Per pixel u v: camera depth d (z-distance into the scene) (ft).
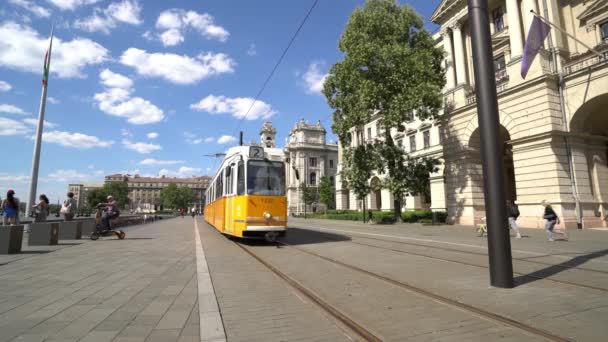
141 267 25.98
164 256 31.78
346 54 80.38
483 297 17.78
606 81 56.59
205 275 22.99
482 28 21.06
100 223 47.93
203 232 63.93
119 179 519.60
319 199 209.97
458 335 12.84
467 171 77.87
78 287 19.62
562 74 62.69
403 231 62.64
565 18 72.49
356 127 84.43
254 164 41.55
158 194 523.29
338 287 20.47
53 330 12.83
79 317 14.40
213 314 14.89
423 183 84.79
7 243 32.89
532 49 56.29
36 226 40.14
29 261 28.50
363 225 87.66
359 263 28.60
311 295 18.43
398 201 88.02
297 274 24.32
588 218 60.49
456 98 82.74
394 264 27.86
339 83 81.87
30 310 15.30
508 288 19.42
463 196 78.74
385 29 77.51
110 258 30.35
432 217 87.81
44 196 46.62
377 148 86.28
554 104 62.80
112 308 15.69
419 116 81.05
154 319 14.24
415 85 73.00
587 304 16.25
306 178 255.50
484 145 20.61
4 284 20.29
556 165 60.64
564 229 57.77
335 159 271.69
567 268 24.79
